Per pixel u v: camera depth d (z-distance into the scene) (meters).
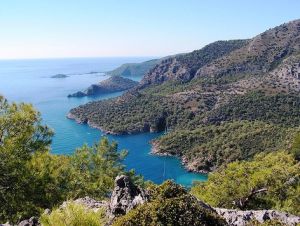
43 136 24.77
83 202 21.59
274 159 41.50
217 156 182.25
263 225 18.03
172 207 15.46
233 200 32.50
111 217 17.67
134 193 18.77
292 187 32.09
